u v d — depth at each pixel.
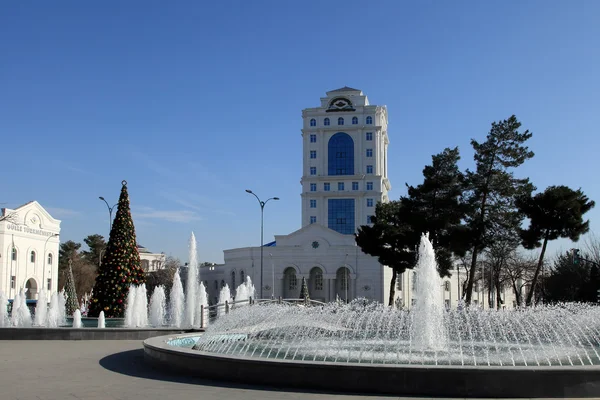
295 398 12.81
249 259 97.94
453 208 57.50
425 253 26.08
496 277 74.69
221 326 23.08
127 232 39.91
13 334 27.66
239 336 22.94
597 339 22.98
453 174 58.59
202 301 38.91
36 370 17.22
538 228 53.47
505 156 56.84
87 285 108.31
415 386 13.16
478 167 57.16
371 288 92.06
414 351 20.95
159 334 28.22
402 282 97.12
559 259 81.00
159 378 15.65
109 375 16.22
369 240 64.00
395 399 12.75
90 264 118.62
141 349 23.22
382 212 73.06
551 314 24.27
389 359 18.58
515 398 12.73
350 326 24.39
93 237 128.25
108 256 39.47
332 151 120.44
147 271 126.94
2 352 22.19
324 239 95.06
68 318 41.22
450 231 56.66
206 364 15.53
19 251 85.38
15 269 84.31
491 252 66.94
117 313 38.78
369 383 13.41
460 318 24.47
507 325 24.27
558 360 18.92
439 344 23.09
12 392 13.48
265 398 12.80
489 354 20.11
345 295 93.44
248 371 14.68
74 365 18.33
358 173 118.56
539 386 12.71
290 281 97.00
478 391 12.87
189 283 37.47
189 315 37.19
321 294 95.44
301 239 96.00
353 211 117.62
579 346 22.50
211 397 12.91
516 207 56.25
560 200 51.91
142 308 37.47
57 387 14.20
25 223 87.19
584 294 65.88
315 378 13.88
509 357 19.45
